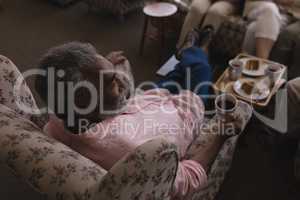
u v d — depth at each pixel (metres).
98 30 3.27
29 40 3.14
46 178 0.95
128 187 0.85
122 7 3.26
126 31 3.24
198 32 2.54
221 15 2.65
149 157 0.86
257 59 2.20
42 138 1.06
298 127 2.03
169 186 1.03
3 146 1.03
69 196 0.91
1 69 1.24
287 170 2.02
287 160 2.07
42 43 3.09
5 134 1.05
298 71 2.51
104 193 0.85
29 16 3.49
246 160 2.08
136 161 0.85
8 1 3.74
